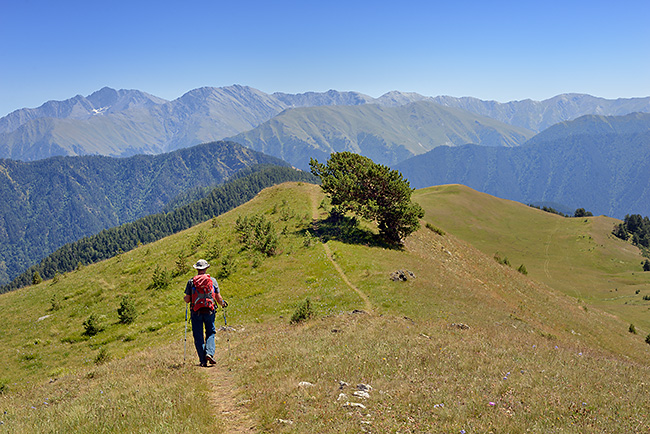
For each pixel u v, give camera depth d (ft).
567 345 84.69
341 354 40.50
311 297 104.88
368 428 21.42
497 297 147.33
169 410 24.81
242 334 68.49
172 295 126.52
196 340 39.01
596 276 425.69
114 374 42.93
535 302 171.01
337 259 139.13
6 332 117.19
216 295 39.11
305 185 284.82
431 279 130.00
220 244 167.12
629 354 128.36
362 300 96.27
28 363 92.38
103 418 24.11
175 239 194.18
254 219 191.83
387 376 32.63
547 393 29.22
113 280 149.28
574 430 22.15
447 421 22.58
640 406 28.55
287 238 168.14
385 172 173.37
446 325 71.77
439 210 580.30
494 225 559.79
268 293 116.06
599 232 570.05
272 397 27.58
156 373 37.37
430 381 30.99
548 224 581.53
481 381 31.22
